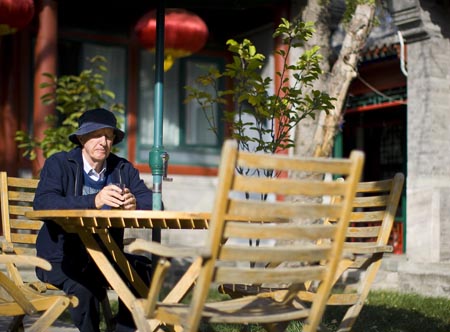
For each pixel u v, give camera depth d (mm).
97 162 4434
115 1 10586
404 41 10273
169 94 12148
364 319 6574
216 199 2797
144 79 12070
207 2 5504
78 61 11523
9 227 4766
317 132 7926
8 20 8359
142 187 4656
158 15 4891
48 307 3631
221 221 2809
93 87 9102
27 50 10984
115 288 3576
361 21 8031
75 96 9078
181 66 12250
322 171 2971
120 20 11797
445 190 9711
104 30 11727
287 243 7719
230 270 2926
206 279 2844
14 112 10836
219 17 11984
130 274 4070
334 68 8102
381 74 12359
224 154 2773
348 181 3051
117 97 11820
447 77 9938
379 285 9758
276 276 3016
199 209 12102
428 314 7070
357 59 8047
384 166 14242
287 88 6027
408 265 9711
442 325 6387
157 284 3068
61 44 11414
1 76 10789
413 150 9992
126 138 11852
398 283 9672
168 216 3545
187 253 2902
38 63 10094
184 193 12023
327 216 3051
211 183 12289
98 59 9828
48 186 4215
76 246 4164
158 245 3029
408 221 10000
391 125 14023
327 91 8289
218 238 2814
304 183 2959
